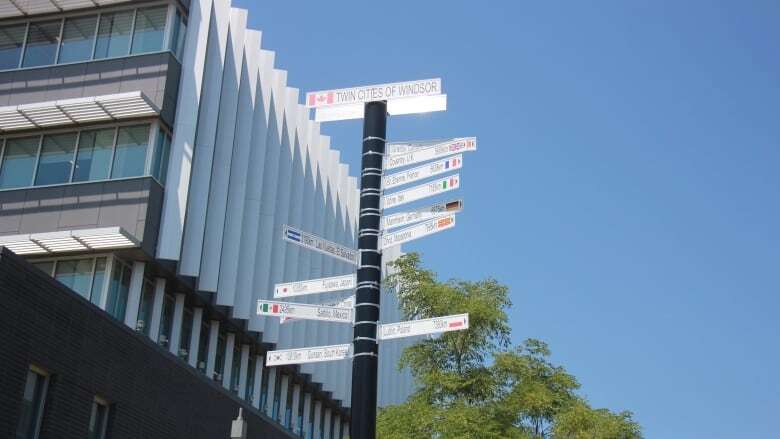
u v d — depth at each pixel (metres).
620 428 28.44
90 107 28.88
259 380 36.25
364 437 9.39
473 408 25.31
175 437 19.14
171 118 30.03
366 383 9.64
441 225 10.42
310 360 10.41
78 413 15.98
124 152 29.25
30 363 14.94
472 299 27.08
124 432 17.31
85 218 28.34
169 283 30.16
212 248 31.25
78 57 30.75
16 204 29.03
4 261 14.48
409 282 27.97
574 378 27.92
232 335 34.28
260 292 34.72
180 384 19.61
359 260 10.35
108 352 17.09
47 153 29.78
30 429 15.12
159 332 29.08
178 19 31.19
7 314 14.45
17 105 29.50
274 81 37.94
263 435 23.41
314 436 41.97
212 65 32.28
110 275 27.56
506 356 27.11
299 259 39.47
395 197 10.85
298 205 39.34
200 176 30.78
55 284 15.70
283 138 38.44
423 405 25.72
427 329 9.91
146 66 30.08
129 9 31.17
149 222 28.25
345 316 10.54
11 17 31.48
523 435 25.64
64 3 31.02
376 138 10.86
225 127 32.78
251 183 34.72
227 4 33.22
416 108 11.04
